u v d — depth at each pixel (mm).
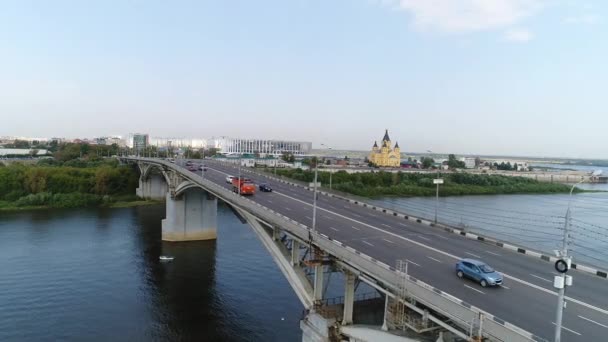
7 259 63219
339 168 192500
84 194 118750
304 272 37406
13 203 111250
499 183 159500
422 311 21609
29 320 43812
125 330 42656
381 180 155000
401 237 36750
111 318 45125
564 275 15570
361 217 46625
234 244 77062
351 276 29625
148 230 86500
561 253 18016
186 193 79188
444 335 22344
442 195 140250
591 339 17906
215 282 56750
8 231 81125
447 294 20891
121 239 77875
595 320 19891
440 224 42062
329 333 30250
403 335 23891
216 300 50812
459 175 165500
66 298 49688
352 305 30000
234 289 54406
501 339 16594
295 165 172750
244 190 60906
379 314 31922
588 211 97875
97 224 90062
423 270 27062
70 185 125500
